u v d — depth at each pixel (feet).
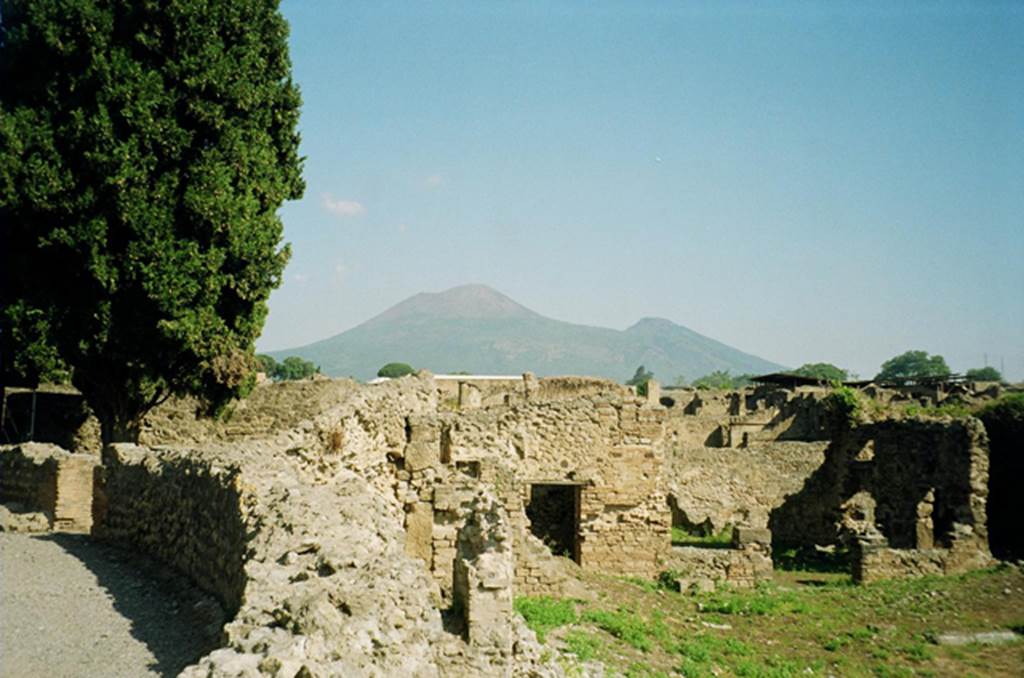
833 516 126.62
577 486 92.48
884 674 65.77
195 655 33.40
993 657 70.59
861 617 81.05
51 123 92.73
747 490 148.25
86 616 39.99
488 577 43.65
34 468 78.18
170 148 94.84
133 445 68.08
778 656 68.69
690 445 195.11
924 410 132.36
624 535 91.04
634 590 84.23
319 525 36.55
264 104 106.52
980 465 106.32
